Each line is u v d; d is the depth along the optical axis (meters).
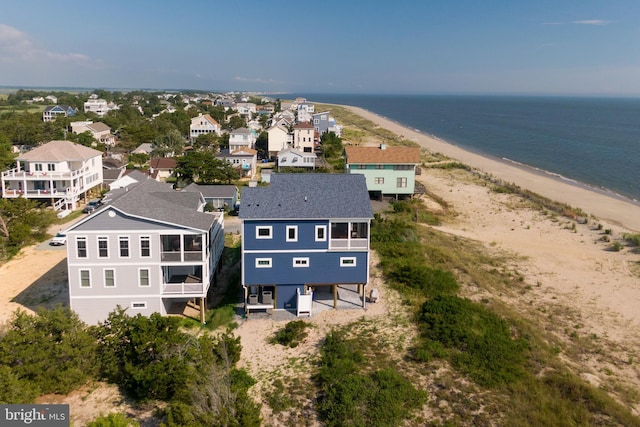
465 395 23.91
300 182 35.06
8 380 21.97
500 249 51.00
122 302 32.03
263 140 115.19
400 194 69.75
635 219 64.62
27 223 49.94
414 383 24.83
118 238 31.17
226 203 60.19
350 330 30.98
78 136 110.69
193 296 32.31
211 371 22.94
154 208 32.59
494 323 30.98
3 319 33.06
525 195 75.00
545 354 28.33
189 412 20.34
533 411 22.55
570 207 68.94
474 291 36.94
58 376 24.19
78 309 31.69
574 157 118.88
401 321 32.00
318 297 35.81
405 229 50.41
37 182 60.75
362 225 34.47
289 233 32.84
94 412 23.09
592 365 28.56
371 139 148.62
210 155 77.38
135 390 24.23
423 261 41.97
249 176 84.62
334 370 25.31
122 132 119.94
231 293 37.03
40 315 25.69
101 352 26.38
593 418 22.48
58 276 40.72
